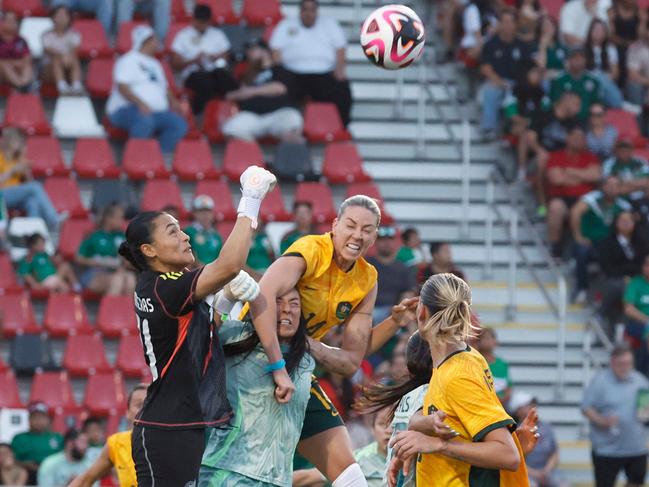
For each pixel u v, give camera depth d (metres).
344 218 24.11
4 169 55.91
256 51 61.12
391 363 43.00
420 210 59.69
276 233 55.41
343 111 61.84
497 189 60.53
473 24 65.06
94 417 44.28
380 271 49.69
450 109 64.19
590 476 51.41
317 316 24.61
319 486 28.95
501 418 21.11
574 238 56.00
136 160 58.59
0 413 47.78
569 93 60.38
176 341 22.16
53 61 61.38
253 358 23.86
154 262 22.38
